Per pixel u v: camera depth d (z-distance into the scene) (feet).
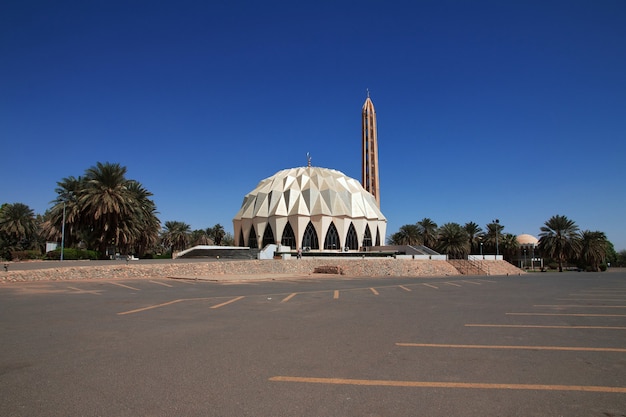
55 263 116.16
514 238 311.06
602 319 38.11
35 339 28.37
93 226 162.20
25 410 15.85
